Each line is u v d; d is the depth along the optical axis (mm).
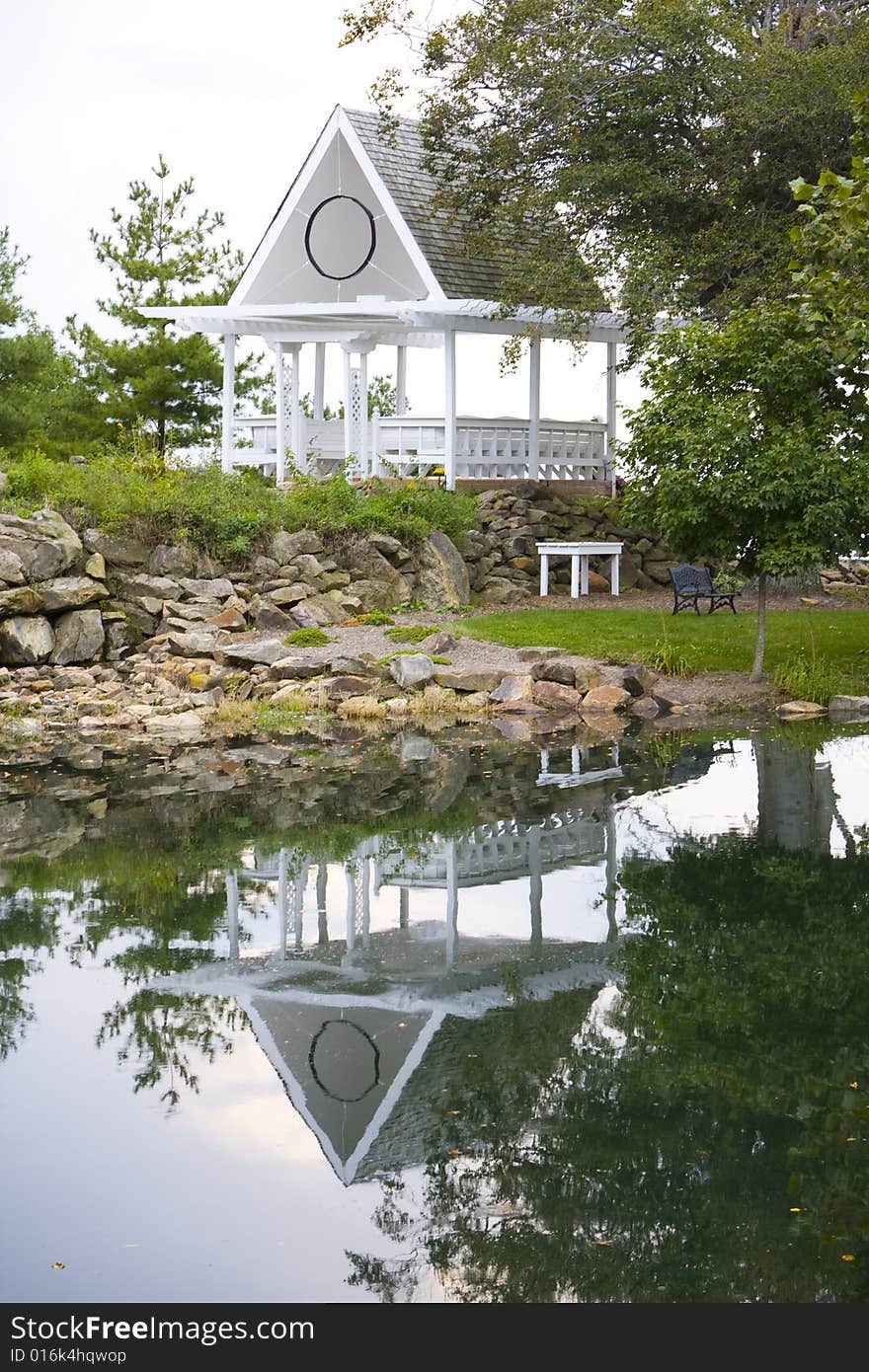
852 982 8297
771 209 24859
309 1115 6594
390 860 11328
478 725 18125
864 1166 6035
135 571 22156
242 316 28328
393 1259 5348
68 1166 6102
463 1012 7926
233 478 24312
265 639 21500
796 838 11648
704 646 21641
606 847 11523
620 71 24766
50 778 14742
